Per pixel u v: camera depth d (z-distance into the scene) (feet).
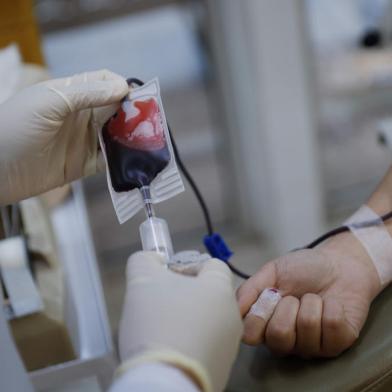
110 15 7.09
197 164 8.65
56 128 2.35
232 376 2.09
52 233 3.71
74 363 2.75
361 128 8.21
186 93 8.11
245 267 7.41
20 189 2.52
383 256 2.41
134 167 2.06
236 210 8.30
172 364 1.47
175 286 1.69
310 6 7.11
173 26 7.41
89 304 3.16
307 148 7.25
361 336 2.12
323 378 1.98
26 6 5.01
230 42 7.08
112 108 2.25
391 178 2.77
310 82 7.44
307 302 2.06
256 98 6.93
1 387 1.97
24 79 4.26
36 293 2.88
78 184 4.35
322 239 2.57
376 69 7.77
